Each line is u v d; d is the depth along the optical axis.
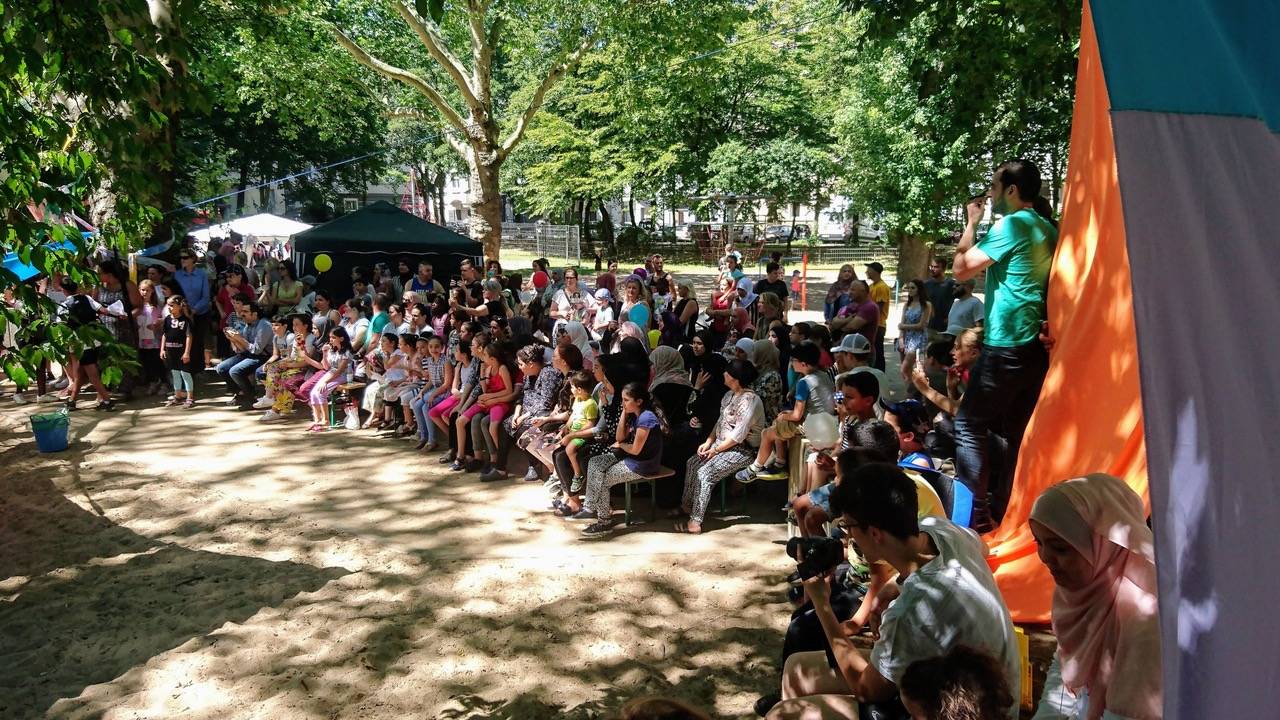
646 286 14.39
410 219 18.45
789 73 36.81
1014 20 8.58
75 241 5.40
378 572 6.94
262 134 36.97
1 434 11.36
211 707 5.11
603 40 22.72
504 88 42.94
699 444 8.23
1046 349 5.13
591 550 7.29
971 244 5.23
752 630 5.88
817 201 39.72
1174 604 1.86
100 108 5.27
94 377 12.52
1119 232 4.57
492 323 11.15
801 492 6.87
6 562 7.38
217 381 14.64
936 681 2.25
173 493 8.97
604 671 5.41
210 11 17.42
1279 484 1.91
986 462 5.32
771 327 10.45
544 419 8.76
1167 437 1.88
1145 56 1.95
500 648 5.71
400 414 11.46
